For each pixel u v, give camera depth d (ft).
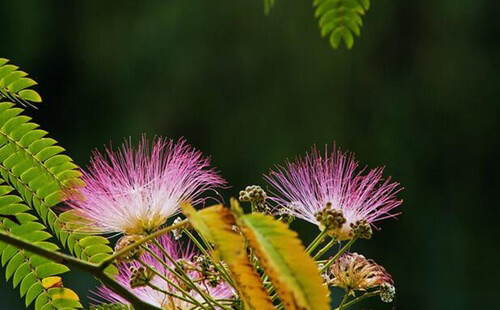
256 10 49.65
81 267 4.50
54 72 50.21
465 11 50.78
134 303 4.55
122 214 6.14
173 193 6.21
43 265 6.58
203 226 3.88
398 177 49.60
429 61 50.80
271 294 5.98
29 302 6.59
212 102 49.78
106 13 50.19
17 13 49.78
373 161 49.90
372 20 50.72
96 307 6.24
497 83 50.31
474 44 50.85
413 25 51.06
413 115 50.34
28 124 6.65
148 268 5.39
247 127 49.60
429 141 49.98
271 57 49.83
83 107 49.93
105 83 50.08
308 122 49.80
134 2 50.34
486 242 48.39
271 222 3.70
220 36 49.80
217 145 49.65
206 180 6.31
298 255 3.62
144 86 49.96
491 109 50.21
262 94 49.85
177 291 6.05
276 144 49.57
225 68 49.83
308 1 49.21
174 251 6.26
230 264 3.97
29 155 6.58
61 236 6.49
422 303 46.78
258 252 3.80
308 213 6.28
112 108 49.96
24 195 6.56
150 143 49.06
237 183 49.32
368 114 50.19
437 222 48.52
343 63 50.08
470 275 47.44
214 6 49.78
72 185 6.37
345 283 6.12
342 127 49.85
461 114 50.34
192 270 6.19
